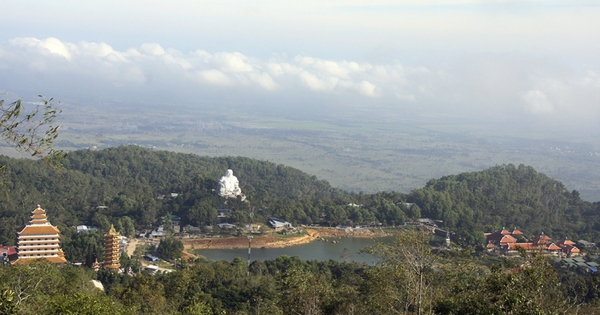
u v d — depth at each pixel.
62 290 70.50
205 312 78.38
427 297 55.41
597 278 82.94
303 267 118.50
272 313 72.50
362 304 65.69
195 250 157.12
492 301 48.16
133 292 84.31
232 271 113.31
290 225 182.50
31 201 167.88
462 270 57.69
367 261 144.88
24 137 33.41
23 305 50.50
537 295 47.91
